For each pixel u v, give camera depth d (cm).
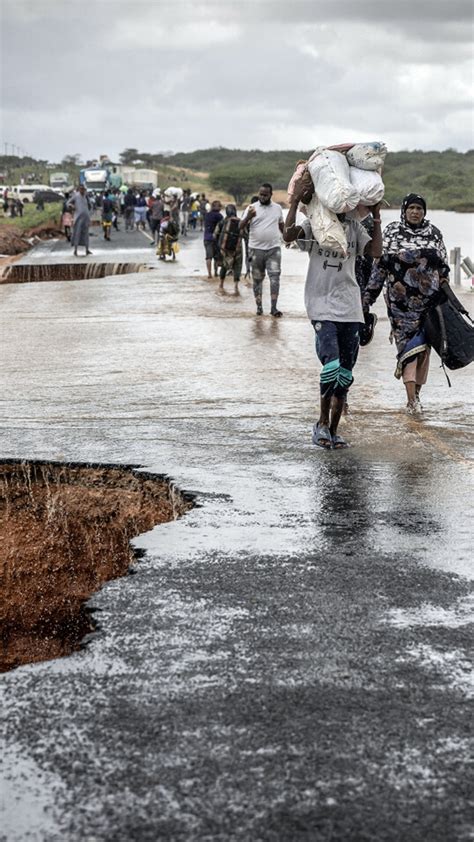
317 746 545
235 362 1900
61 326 2498
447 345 1370
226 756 534
